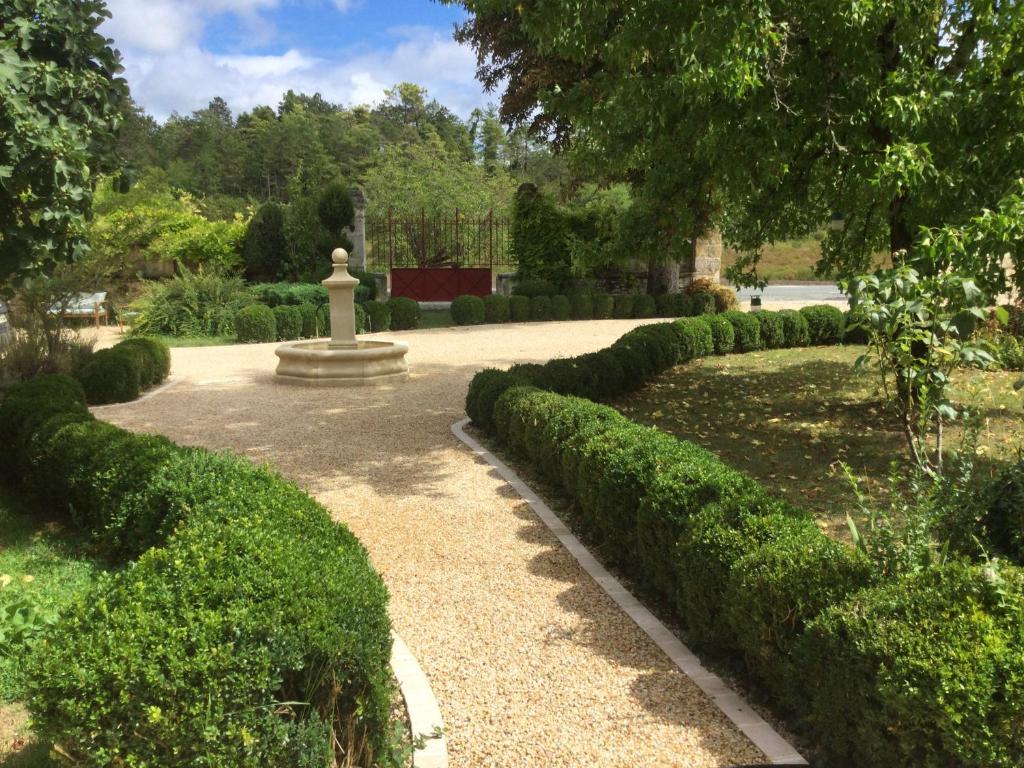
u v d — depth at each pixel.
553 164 52.41
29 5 4.38
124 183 5.19
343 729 2.53
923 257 3.84
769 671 3.02
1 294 5.17
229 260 19.78
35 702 2.08
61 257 4.79
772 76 6.14
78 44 4.62
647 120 7.07
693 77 5.28
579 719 2.95
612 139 8.18
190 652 2.21
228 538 2.89
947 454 6.36
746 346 13.41
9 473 5.85
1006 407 7.97
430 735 2.71
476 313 17.88
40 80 4.27
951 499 3.39
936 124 5.82
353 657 2.46
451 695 3.11
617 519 4.40
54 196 4.28
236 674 2.17
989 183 5.74
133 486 4.36
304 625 2.39
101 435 4.99
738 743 2.79
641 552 4.10
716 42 5.22
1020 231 4.00
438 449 7.02
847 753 2.59
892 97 5.60
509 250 21.08
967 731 2.15
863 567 2.90
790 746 2.76
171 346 14.40
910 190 5.77
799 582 2.90
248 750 2.13
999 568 2.69
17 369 8.52
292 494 3.85
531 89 15.44
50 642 2.32
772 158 6.53
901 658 2.29
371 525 5.09
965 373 9.81
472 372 11.34
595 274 20.25
